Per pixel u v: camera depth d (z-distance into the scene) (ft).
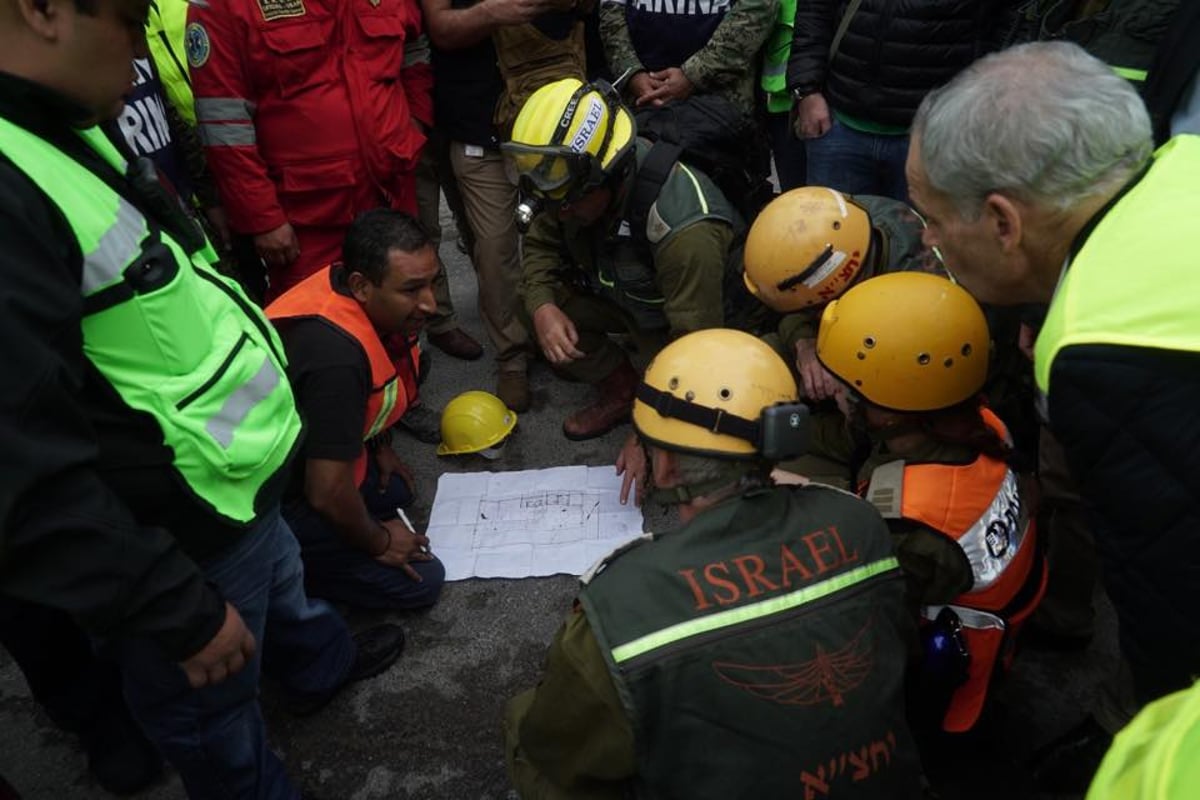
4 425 3.04
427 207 10.47
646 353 8.78
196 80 7.89
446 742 6.50
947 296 4.66
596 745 3.58
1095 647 6.82
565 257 8.79
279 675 6.33
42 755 6.63
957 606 4.89
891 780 3.61
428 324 10.81
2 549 3.10
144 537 3.56
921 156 3.80
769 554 3.67
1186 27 5.37
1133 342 2.94
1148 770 1.36
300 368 6.15
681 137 7.51
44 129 3.53
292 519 6.86
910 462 4.82
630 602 3.47
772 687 3.42
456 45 8.91
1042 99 3.38
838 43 8.89
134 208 3.84
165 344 3.79
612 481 8.68
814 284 6.02
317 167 8.55
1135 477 3.02
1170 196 3.18
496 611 7.49
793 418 3.78
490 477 8.86
